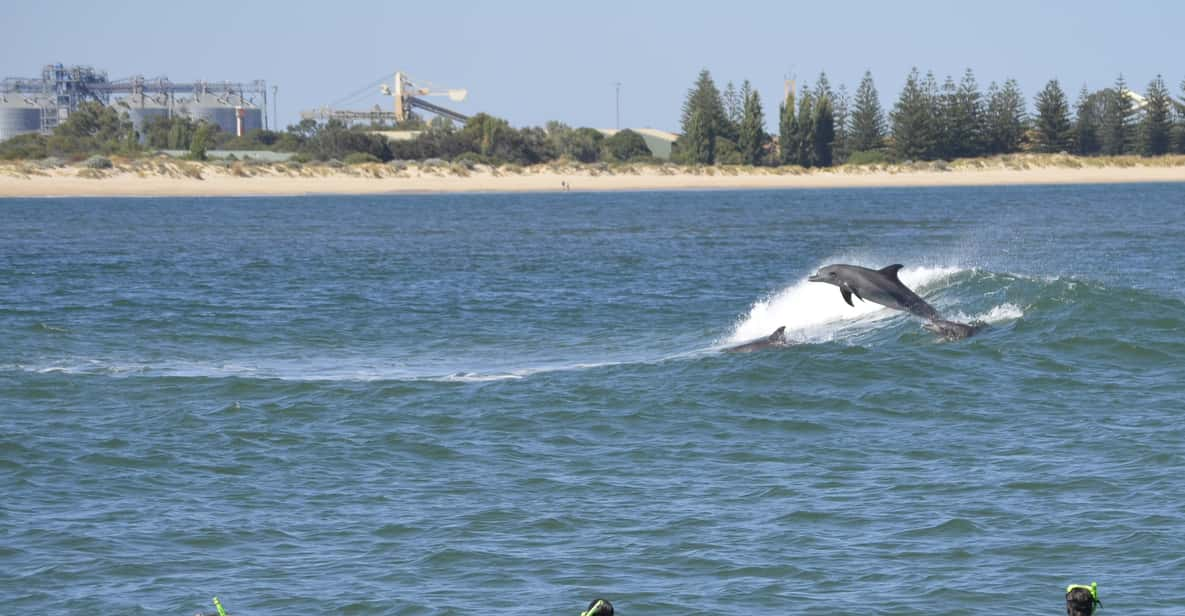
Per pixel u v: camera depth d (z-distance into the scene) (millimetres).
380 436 75500
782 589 50594
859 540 55938
